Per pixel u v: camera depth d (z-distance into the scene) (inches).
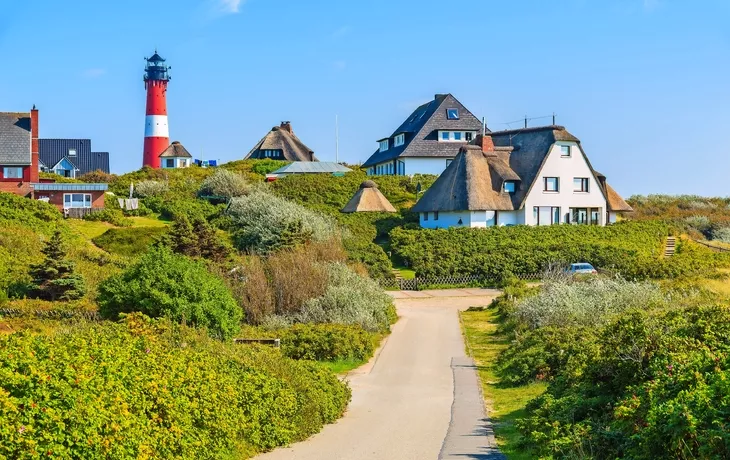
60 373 506.6
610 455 557.6
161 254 1192.8
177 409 592.7
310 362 960.3
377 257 2139.5
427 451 684.1
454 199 2615.7
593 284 1465.3
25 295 1393.9
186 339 877.2
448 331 1503.4
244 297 1448.1
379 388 1043.9
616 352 703.1
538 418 689.0
